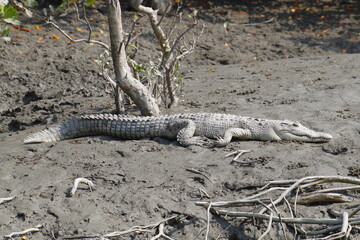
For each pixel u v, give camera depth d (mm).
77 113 14008
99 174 9367
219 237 7734
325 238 7117
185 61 21672
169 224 8023
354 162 9336
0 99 16438
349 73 16969
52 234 7762
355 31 26047
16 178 9375
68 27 22562
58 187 8938
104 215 8133
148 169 9500
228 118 11211
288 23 27094
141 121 11484
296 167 9234
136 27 23438
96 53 20359
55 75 18406
